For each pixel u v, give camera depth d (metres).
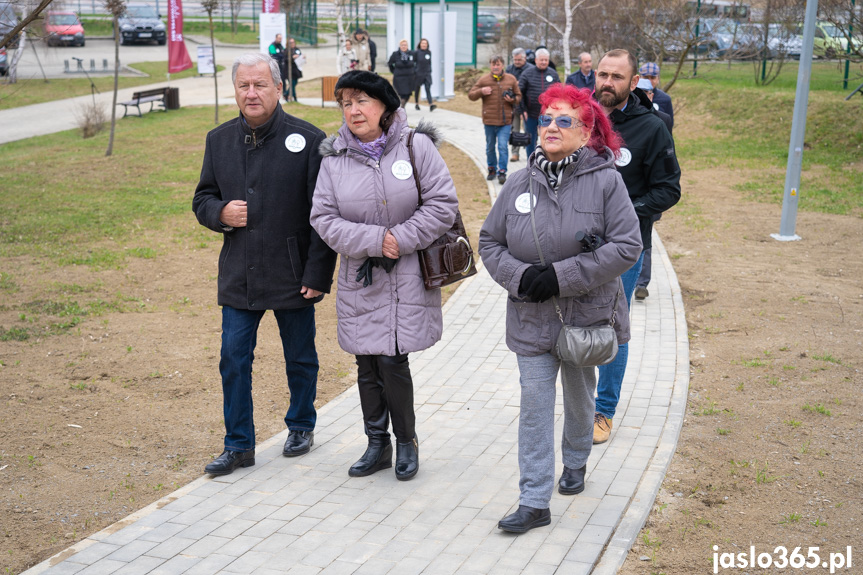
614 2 22.61
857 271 9.01
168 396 5.96
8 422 5.43
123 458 4.99
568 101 3.77
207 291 8.66
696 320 7.44
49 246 10.31
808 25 10.01
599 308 3.90
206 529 4.00
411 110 23.58
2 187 14.44
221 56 40.81
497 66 13.45
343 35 31.94
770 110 19.00
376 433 4.63
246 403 4.67
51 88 31.73
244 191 4.54
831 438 5.04
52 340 7.05
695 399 5.68
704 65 25.02
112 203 13.03
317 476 4.61
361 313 4.38
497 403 5.65
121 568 3.66
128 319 7.69
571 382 4.09
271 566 3.66
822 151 16.55
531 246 3.84
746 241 10.42
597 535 3.88
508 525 3.88
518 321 3.96
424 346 4.36
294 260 4.62
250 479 4.58
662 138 4.71
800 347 6.68
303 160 4.55
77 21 41.38
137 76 34.91
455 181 14.14
